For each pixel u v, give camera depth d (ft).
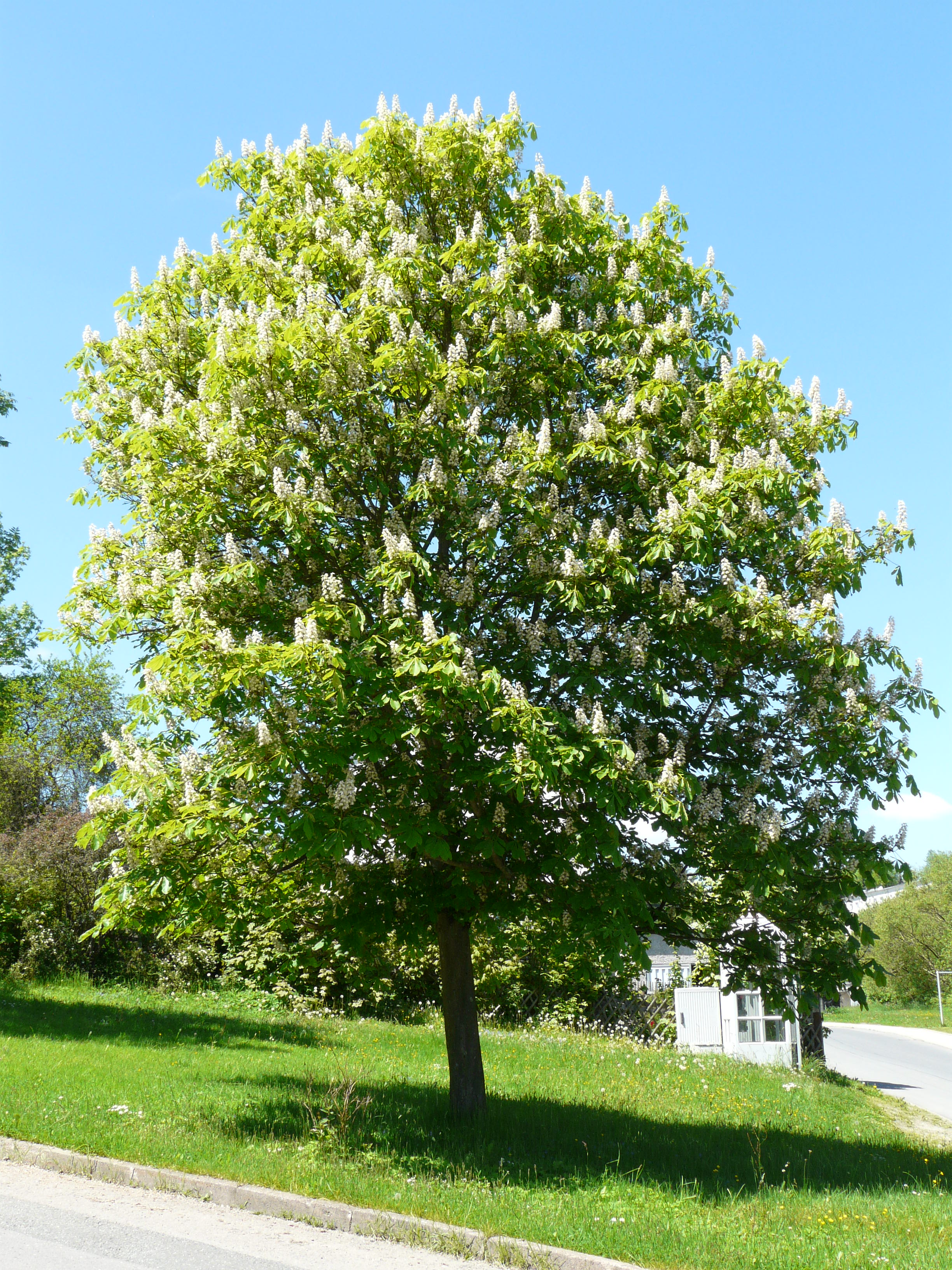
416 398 30.83
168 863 27.43
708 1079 49.78
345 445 30.01
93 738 116.06
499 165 34.58
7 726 94.99
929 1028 166.09
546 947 31.14
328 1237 20.20
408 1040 55.47
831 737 29.01
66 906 70.28
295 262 34.65
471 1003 33.58
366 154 34.50
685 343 32.73
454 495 29.12
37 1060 37.70
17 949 70.38
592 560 28.37
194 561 30.12
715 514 28.50
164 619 29.55
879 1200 25.91
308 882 30.66
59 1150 24.81
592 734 26.17
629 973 33.22
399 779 27.53
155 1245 18.84
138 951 70.74
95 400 33.45
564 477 28.68
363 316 29.40
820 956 30.78
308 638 24.59
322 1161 25.21
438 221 35.19
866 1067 80.53
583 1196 24.30
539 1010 68.59
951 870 245.24
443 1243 19.79
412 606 26.50
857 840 29.53
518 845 27.73
